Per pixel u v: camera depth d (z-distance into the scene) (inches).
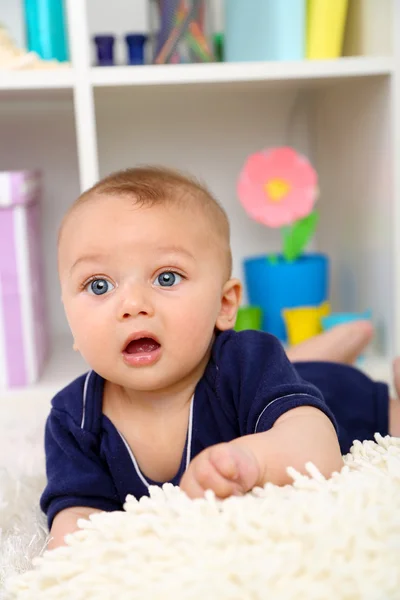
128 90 55.6
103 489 29.9
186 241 28.9
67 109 66.1
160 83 51.2
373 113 56.5
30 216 54.8
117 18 65.0
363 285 60.8
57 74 49.9
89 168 51.0
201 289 28.8
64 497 29.4
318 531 20.4
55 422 31.3
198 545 20.6
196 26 57.5
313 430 25.9
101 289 28.5
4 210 51.5
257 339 31.0
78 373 56.4
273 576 19.3
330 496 22.2
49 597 21.4
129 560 21.0
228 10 59.6
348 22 60.0
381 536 20.4
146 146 68.0
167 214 29.0
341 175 64.2
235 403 29.8
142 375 27.9
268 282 60.6
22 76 49.6
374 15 55.2
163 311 27.8
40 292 58.4
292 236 61.2
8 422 46.2
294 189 59.2
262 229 70.1
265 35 55.6
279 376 28.8
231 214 69.9
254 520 21.0
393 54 52.9
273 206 59.0
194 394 30.3
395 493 22.4
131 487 30.2
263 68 51.8
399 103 53.2
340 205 65.0
